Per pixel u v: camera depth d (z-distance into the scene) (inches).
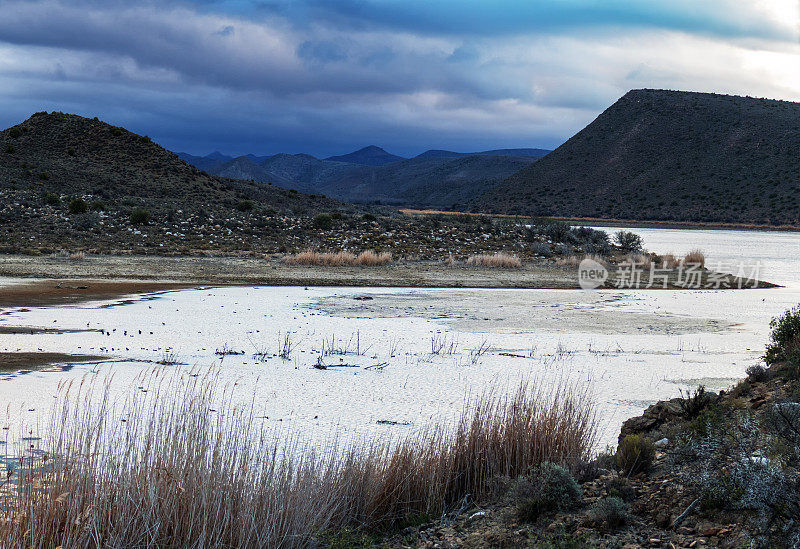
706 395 385.4
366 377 554.3
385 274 1348.4
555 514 256.1
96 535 214.2
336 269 1384.1
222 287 1156.5
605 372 586.9
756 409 350.3
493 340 743.1
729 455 255.1
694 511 237.3
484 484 298.0
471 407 457.1
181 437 250.1
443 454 302.2
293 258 1475.1
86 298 986.1
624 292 1229.1
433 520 275.0
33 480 225.5
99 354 611.5
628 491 262.8
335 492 265.3
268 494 242.1
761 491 220.5
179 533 227.8
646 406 472.1
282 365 594.2
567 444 316.5
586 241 2020.2
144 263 1378.0
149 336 714.2
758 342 748.0
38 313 842.2
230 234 1889.8
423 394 498.6
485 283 1291.8
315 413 438.9
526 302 1067.9
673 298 1151.0
